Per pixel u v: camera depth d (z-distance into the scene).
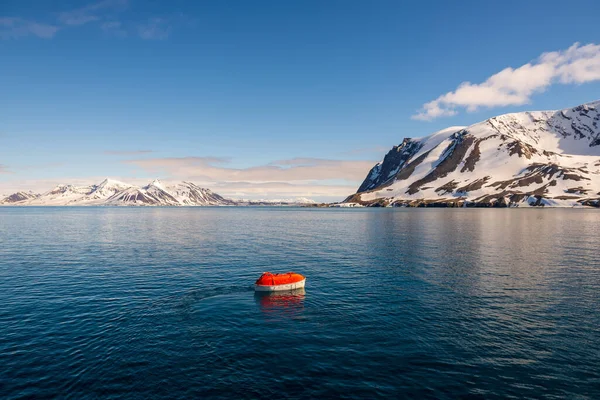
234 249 63.12
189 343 22.42
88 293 33.94
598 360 20.38
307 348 21.81
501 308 29.31
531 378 18.48
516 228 101.06
